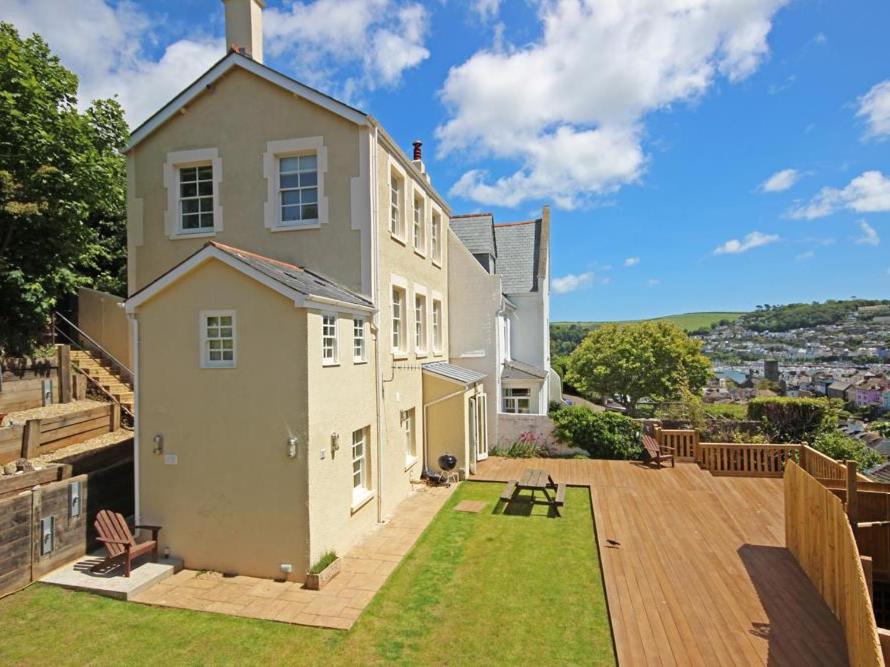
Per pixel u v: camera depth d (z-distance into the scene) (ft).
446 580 29.89
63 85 52.42
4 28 50.65
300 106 40.32
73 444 40.75
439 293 63.10
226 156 41.52
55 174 47.16
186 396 31.81
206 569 31.35
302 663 22.13
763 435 62.08
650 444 57.52
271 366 30.48
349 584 29.43
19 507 28.02
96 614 25.86
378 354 40.09
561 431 64.54
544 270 86.63
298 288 29.94
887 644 18.71
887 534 29.48
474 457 56.70
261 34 44.80
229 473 31.07
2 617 25.32
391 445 43.29
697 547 33.76
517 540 36.01
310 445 30.04
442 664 22.09
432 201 59.88
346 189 39.63
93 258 63.98
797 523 31.27
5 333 46.52
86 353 54.70
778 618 24.91
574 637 23.98
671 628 24.06
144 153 43.06
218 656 22.56
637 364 116.26
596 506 42.57
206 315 31.53
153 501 32.30
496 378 67.36
